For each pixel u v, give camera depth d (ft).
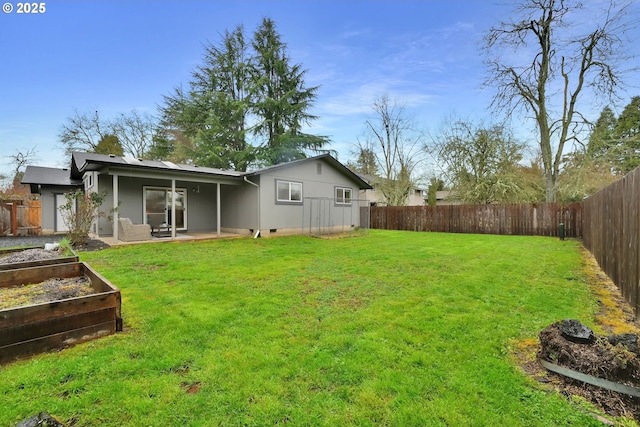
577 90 46.83
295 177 40.47
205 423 5.98
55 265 14.26
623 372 6.61
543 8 43.98
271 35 68.90
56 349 8.64
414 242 34.50
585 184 46.62
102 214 29.19
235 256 24.21
